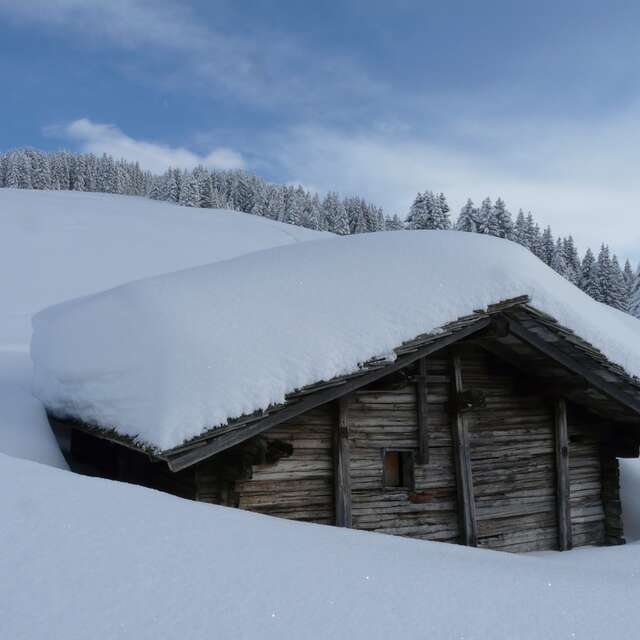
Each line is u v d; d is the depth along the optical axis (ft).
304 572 8.03
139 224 128.36
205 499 20.42
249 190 294.46
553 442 26.61
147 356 20.54
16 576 6.92
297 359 18.63
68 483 10.34
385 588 7.83
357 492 22.53
